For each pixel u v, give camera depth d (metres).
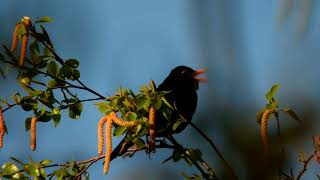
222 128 8.51
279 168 8.43
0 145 8.80
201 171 9.09
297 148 8.64
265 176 8.36
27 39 9.13
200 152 9.16
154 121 8.61
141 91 8.70
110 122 8.30
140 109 8.75
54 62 9.30
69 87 9.38
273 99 8.37
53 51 9.37
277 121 8.41
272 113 8.30
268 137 8.37
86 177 8.88
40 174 8.62
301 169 8.69
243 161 8.30
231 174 8.56
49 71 9.29
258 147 8.31
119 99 8.55
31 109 9.15
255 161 8.30
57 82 9.31
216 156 9.05
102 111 8.53
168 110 9.20
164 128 9.42
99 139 8.30
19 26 9.14
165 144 9.42
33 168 8.62
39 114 9.07
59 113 9.12
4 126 8.88
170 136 9.44
